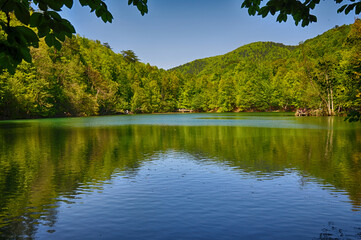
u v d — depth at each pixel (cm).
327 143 2175
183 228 686
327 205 837
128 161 1531
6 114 6200
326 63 6381
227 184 1069
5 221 738
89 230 681
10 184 1088
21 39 273
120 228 689
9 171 1301
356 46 3812
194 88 14712
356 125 3969
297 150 1861
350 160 1516
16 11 257
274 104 12169
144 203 862
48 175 1225
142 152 1831
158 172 1271
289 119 5778
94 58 11938
